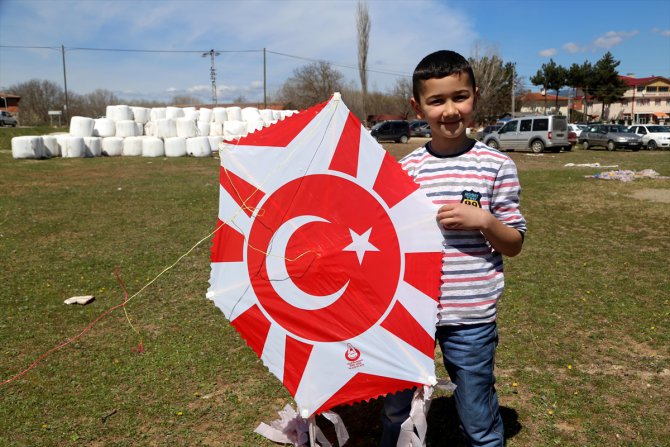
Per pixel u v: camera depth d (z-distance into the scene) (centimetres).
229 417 312
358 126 221
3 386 347
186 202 1077
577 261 645
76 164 1898
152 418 311
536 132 2569
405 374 218
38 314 475
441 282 218
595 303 493
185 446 284
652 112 8550
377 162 220
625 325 441
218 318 465
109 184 1365
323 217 223
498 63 5322
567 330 432
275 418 310
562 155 2455
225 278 232
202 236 782
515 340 414
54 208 1006
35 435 293
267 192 227
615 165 1948
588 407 318
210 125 2672
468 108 211
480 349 219
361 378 221
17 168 1706
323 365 224
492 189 217
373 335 221
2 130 2870
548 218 938
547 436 289
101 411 318
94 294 530
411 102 229
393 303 220
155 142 2261
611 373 361
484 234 211
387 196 219
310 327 224
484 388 222
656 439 284
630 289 534
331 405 223
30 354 396
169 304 501
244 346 409
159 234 796
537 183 1420
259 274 228
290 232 226
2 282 565
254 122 2716
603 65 6938
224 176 230
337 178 223
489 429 224
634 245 729
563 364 374
